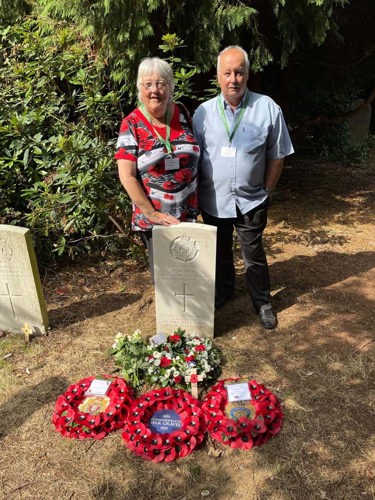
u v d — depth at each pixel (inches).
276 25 193.0
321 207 239.6
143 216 122.7
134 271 174.9
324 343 130.7
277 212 233.6
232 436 99.2
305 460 95.4
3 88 176.9
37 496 89.9
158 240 120.2
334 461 95.0
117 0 152.5
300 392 113.0
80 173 154.4
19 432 104.4
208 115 121.3
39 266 175.0
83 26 164.2
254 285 137.9
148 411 106.3
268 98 120.1
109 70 183.6
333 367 121.0
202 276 123.8
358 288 159.5
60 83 190.7
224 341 133.0
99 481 92.7
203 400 111.4
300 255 186.2
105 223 178.2
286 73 273.9
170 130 113.3
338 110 328.5
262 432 99.3
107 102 176.9
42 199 159.2
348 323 139.8
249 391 110.7
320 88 304.5
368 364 121.6
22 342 135.0
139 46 167.5
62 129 172.7
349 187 269.9
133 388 116.0
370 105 378.0
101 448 100.0
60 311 149.9
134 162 114.5
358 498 87.4
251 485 90.8
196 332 132.0
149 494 89.8
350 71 288.8
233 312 147.0
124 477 93.4
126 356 120.9
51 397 114.1
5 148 167.5
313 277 167.6
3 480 93.4
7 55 190.5
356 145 337.4
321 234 206.4
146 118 112.5
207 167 124.7
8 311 136.2
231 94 114.4
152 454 96.9
